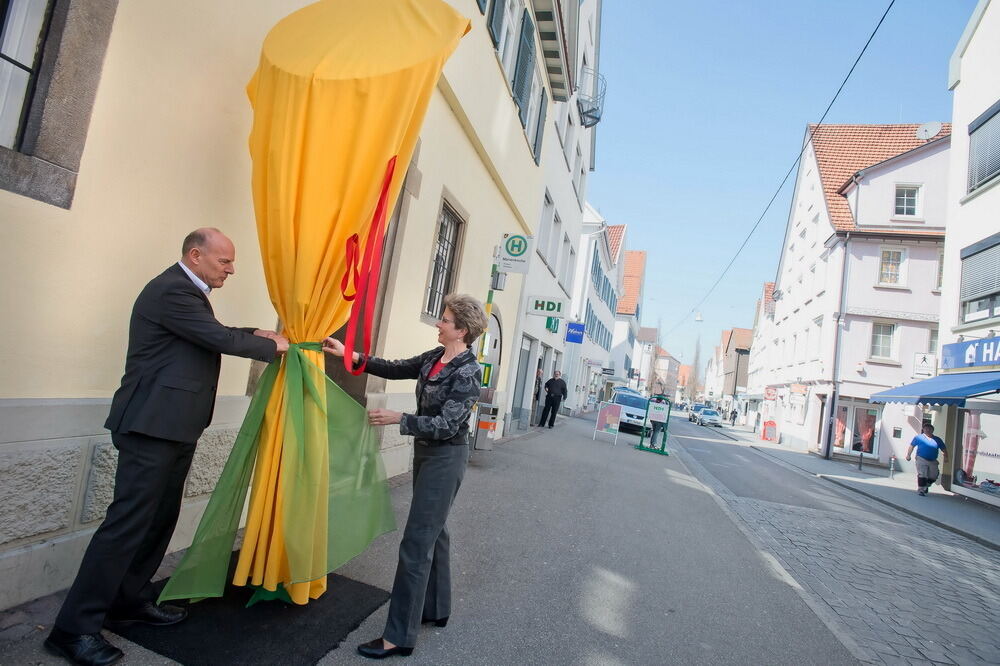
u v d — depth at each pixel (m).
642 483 9.58
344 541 3.14
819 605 4.72
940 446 14.14
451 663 2.87
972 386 12.62
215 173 3.46
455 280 8.08
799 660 3.59
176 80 3.13
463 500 6.33
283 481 2.91
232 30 3.48
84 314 2.80
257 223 3.04
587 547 5.30
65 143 2.61
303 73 2.95
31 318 2.58
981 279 14.22
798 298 30.94
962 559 7.65
